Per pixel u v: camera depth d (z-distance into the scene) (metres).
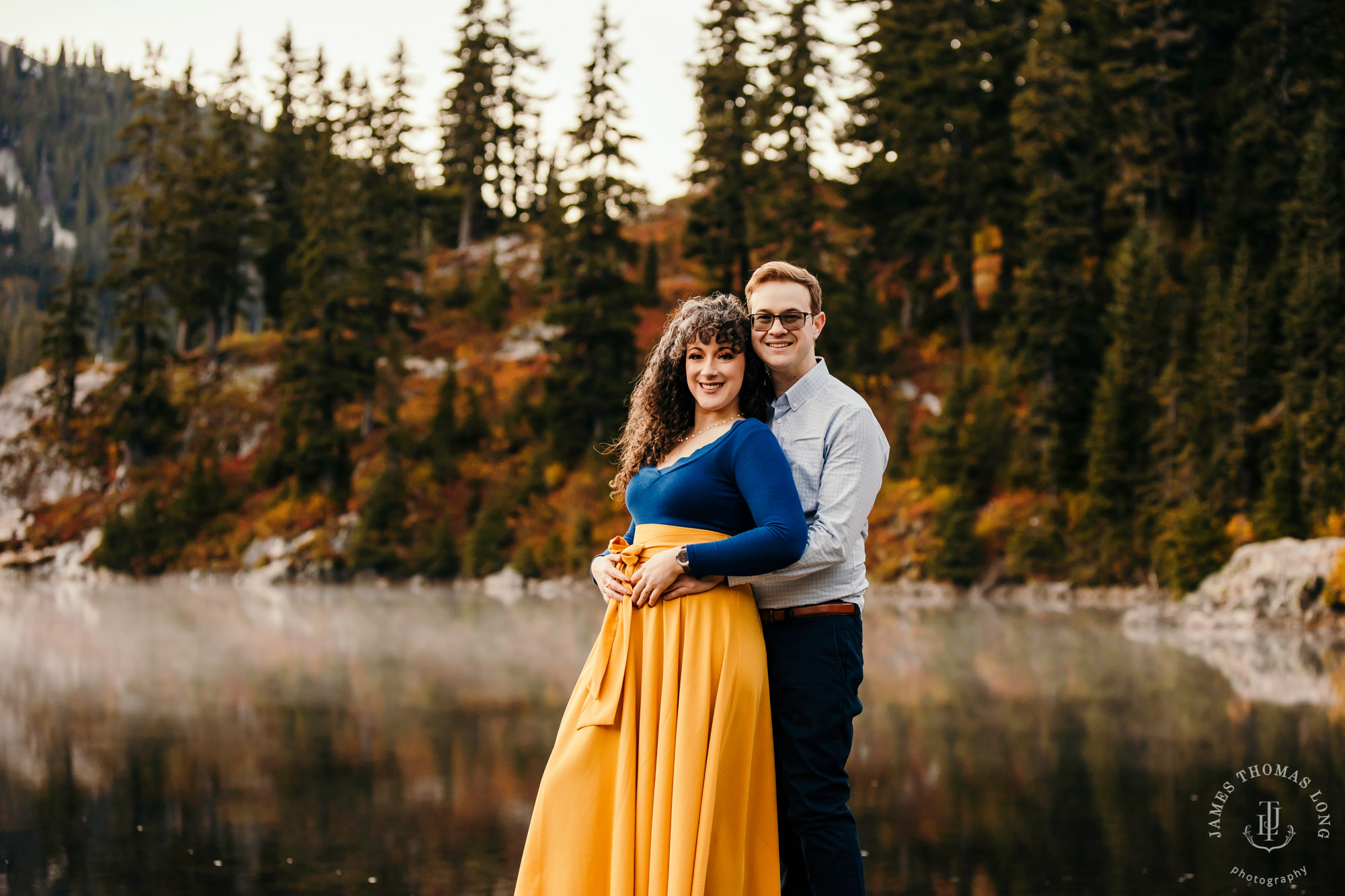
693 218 39.91
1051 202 34.72
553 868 2.59
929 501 33.00
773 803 2.63
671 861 2.46
